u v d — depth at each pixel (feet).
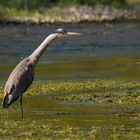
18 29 163.94
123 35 148.77
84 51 120.47
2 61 106.42
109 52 118.01
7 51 120.67
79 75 86.94
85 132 50.01
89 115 57.31
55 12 196.24
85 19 190.80
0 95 68.90
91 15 198.90
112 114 57.72
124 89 73.46
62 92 71.41
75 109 60.39
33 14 190.08
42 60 106.93
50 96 68.44
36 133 49.78
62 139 47.37
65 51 120.78
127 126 52.26
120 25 177.99
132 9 217.97
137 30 161.27
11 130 50.96
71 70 93.04
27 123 53.62
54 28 166.91
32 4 197.36
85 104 63.05
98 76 85.56
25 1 195.62
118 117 56.24
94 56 112.06
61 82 79.25
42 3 201.16
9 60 107.86
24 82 55.57
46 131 50.42
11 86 54.90
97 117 56.34
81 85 76.38
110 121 54.44
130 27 171.22
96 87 74.90
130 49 122.01
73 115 57.36
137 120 54.80
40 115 57.52
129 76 84.99
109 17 198.59
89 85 76.28
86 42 135.54
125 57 109.40
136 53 115.24
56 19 187.01
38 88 73.92
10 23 177.78
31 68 56.44
